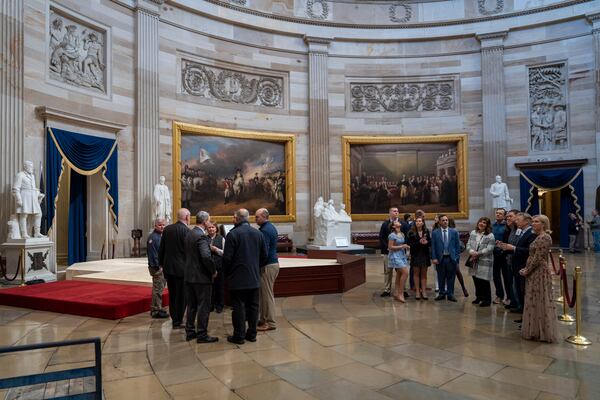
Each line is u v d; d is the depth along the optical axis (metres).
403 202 19.14
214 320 7.06
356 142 19.08
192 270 5.73
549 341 5.66
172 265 6.35
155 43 14.99
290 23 18.50
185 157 16.16
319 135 18.72
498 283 8.17
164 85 15.54
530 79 18.34
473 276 7.98
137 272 10.09
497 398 3.99
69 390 4.21
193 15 16.47
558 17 17.67
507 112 18.53
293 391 4.16
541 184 17.72
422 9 19.34
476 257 7.89
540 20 17.95
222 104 17.25
